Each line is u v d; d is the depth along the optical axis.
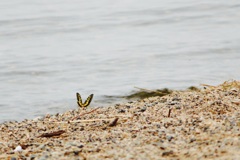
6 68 62.59
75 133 28.84
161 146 23.72
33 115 42.47
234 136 23.92
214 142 23.41
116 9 116.00
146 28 93.00
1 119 41.34
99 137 26.89
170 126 27.50
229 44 71.19
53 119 34.25
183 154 22.20
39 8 123.12
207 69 56.22
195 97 35.09
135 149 23.73
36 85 54.06
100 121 31.31
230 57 62.91
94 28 95.44
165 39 79.94
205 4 114.06
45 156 23.86
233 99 33.59
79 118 32.88
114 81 53.44
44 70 60.91
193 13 105.06
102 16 107.75
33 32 94.06
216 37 78.38
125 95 47.16
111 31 91.69
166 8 112.25
